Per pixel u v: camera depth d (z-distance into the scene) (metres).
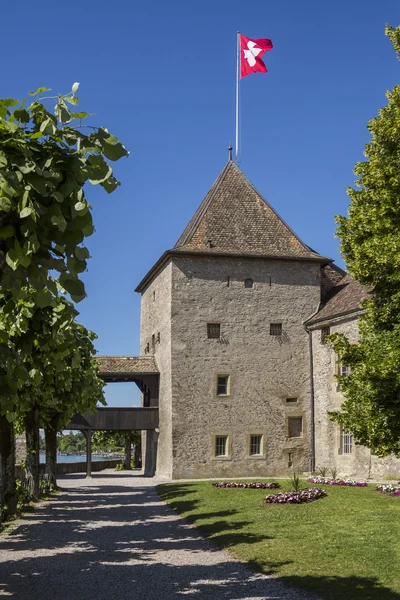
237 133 40.78
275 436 35.00
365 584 8.95
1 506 17.08
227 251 35.72
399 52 15.82
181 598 8.70
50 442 27.86
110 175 6.20
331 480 24.83
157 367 38.16
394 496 18.89
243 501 19.75
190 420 34.31
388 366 12.72
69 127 6.32
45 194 5.91
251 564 10.71
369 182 14.67
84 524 16.66
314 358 35.44
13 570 10.85
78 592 9.20
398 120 14.38
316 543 11.97
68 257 6.30
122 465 50.75
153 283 40.41
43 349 10.25
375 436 13.67
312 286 36.72
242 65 41.31
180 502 21.02
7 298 8.05
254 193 38.94
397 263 13.32
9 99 6.15
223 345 35.22
